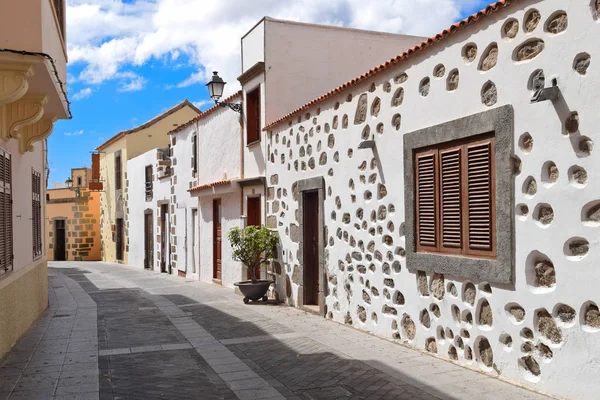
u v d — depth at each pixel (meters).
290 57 12.27
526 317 5.21
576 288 4.69
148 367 6.71
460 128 5.99
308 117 9.92
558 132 4.83
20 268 8.59
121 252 27.12
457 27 5.95
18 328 8.30
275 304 11.23
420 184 6.77
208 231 16.28
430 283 6.64
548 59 4.92
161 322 9.79
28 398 5.50
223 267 14.85
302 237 10.29
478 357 5.90
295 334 8.24
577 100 4.64
